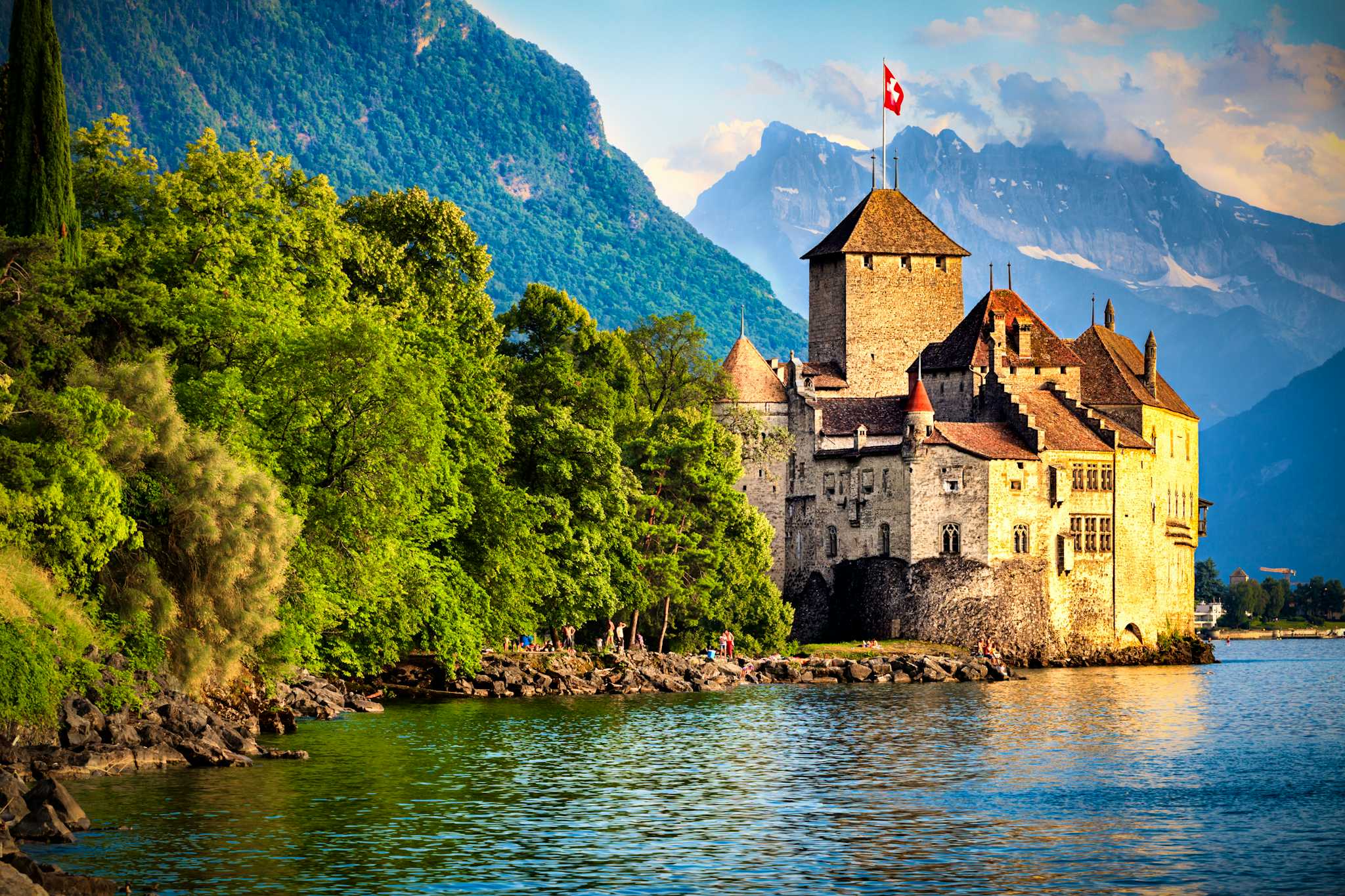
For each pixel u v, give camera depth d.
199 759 83.31
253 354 99.75
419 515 110.19
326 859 64.88
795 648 183.50
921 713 127.50
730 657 167.50
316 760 88.56
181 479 87.31
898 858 67.75
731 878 63.84
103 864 62.78
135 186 119.19
